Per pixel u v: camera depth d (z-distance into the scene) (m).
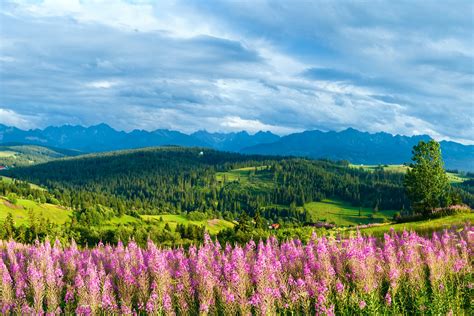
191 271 22.20
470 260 22.58
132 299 20.22
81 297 18.89
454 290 18.62
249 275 20.31
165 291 18.25
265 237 36.38
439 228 37.53
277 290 17.27
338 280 18.16
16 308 18.73
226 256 23.03
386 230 40.66
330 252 22.05
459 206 54.06
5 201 172.50
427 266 21.20
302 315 17.17
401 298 17.70
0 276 21.73
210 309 17.58
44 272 22.56
